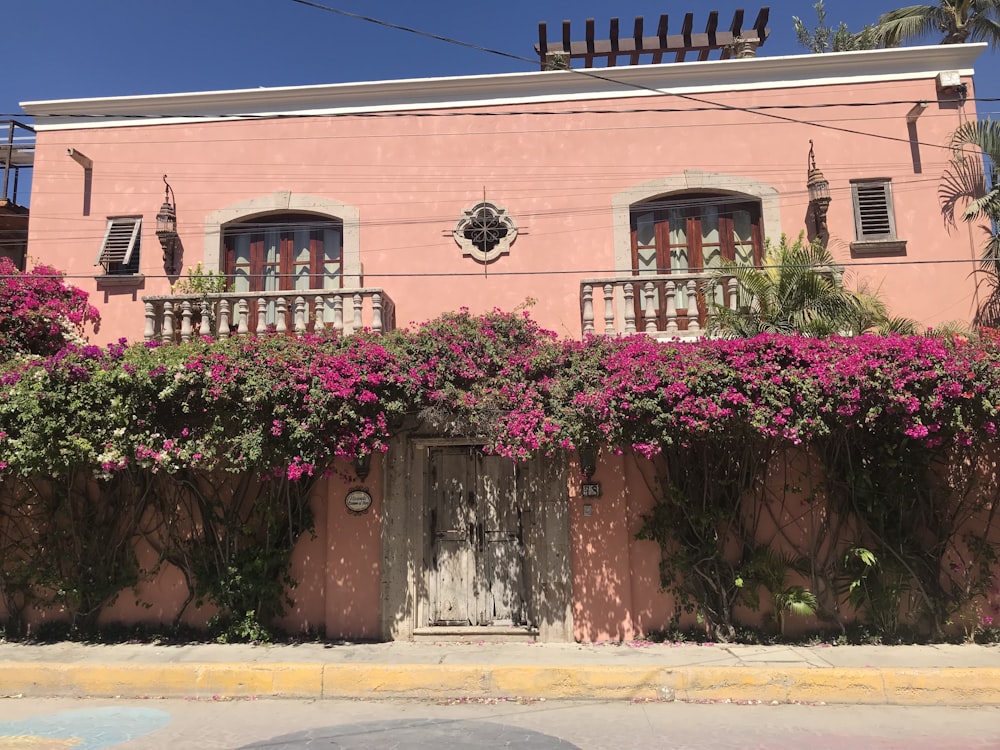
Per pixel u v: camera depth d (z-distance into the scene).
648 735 5.68
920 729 5.80
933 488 8.75
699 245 10.41
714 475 8.80
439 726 5.94
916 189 10.15
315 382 7.55
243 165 10.81
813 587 8.73
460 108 10.76
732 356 7.55
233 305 9.98
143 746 5.54
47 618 9.34
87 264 10.68
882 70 10.45
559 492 9.12
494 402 7.88
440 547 9.38
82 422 7.77
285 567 9.15
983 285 9.84
